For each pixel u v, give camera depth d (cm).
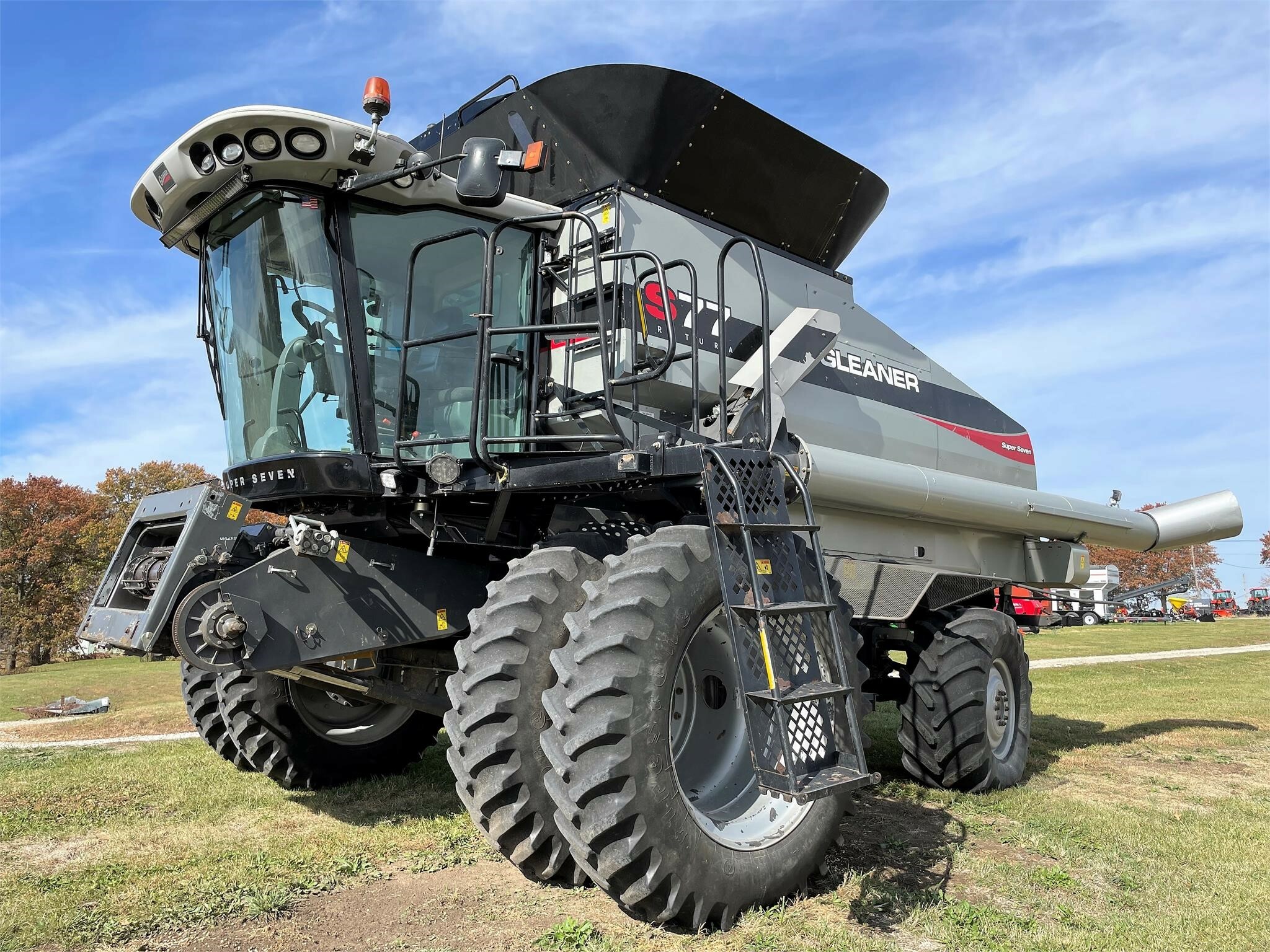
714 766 371
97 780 557
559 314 473
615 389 436
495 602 354
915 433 632
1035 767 649
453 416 436
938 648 573
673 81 461
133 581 402
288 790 526
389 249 425
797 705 328
